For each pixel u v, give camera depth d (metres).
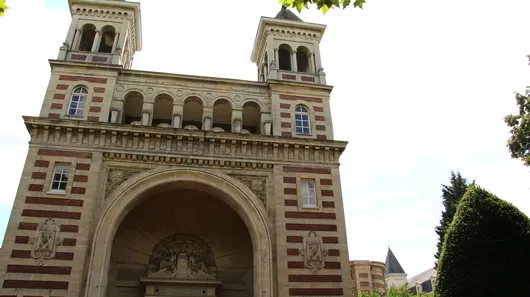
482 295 23.77
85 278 25.08
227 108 35.91
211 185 29.33
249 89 34.34
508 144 29.39
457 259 25.53
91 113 30.05
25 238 25.20
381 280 67.50
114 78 31.70
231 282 32.34
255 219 28.88
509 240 24.69
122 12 35.31
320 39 39.00
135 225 32.22
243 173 30.14
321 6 14.00
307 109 34.25
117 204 27.42
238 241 33.53
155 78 32.97
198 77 33.44
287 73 35.81
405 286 63.69
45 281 24.39
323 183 30.86
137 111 35.53
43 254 24.98
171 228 33.12
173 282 30.23
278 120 32.94
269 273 27.38
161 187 29.19
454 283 25.08
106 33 35.97
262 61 40.62
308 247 28.38
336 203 30.36
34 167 27.12
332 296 27.28
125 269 31.00
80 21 34.31
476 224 25.73
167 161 29.25
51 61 31.28
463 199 27.84
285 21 38.06
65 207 26.45
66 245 25.50
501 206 26.02
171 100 33.03
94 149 28.38
